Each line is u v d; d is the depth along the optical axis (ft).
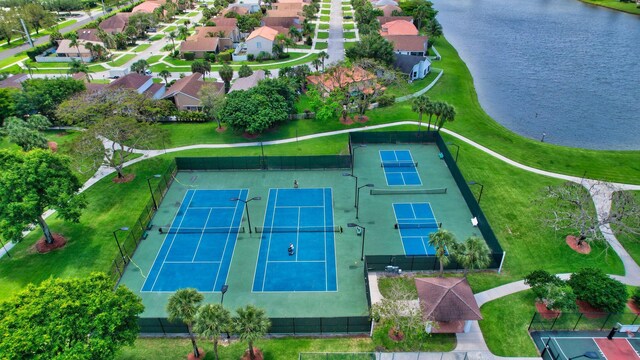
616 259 177.47
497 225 196.75
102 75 399.85
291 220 204.74
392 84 324.39
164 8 582.76
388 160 250.16
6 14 492.13
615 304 146.20
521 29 538.88
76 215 179.63
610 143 283.59
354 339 145.38
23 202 167.32
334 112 292.20
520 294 160.66
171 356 140.36
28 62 438.40
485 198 215.10
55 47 470.80
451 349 140.87
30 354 108.88
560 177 232.53
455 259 168.04
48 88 298.97
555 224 181.78
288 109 288.30
